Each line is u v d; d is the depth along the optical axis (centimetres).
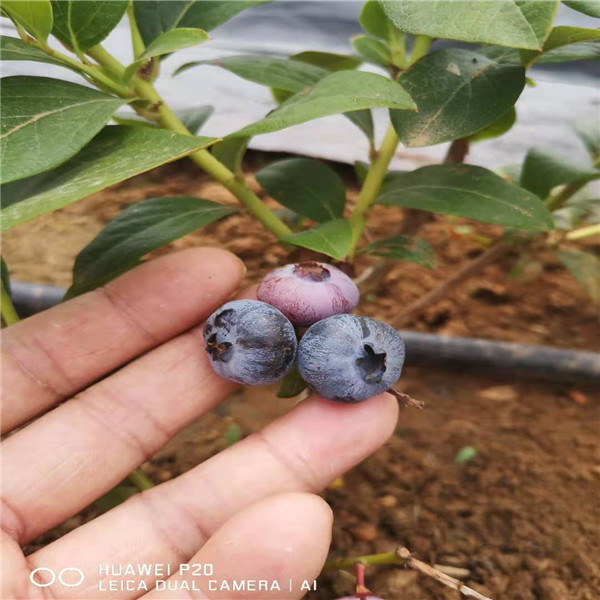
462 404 20
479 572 15
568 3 11
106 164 10
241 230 26
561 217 21
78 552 12
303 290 11
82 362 14
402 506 17
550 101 27
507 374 20
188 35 11
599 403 20
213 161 15
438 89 12
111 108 10
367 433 12
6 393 14
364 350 11
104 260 14
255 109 28
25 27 11
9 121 10
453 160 18
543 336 22
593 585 15
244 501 12
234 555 10
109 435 14
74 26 11
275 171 16
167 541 12
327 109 10
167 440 14
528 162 18
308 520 10
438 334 22
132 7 14
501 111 12
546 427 19
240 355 11
